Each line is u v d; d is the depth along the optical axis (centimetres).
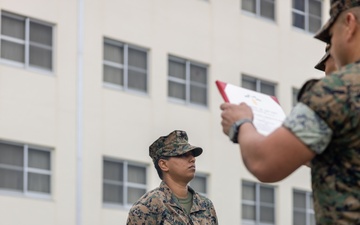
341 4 447
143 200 775
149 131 2803
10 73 2536
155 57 2836
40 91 2578
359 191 423
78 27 2661
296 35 3228
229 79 3025
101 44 2705
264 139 430
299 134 422
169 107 2861
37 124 2567
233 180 3017
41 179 2570
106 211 2675
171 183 786
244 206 3056
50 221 2572
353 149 425
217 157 2984
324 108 422
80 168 2630
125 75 2762
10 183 2520
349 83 423
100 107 2689
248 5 3109
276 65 3162
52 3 2619
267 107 470
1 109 2512
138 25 2798
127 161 2742
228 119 455
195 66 2948
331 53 459
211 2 2991
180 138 792
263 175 429
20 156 2541
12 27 2558
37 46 2589
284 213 3156
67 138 2614
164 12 2862
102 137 2688
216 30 2998
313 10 3291
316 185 434
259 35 3122
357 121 421
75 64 2645
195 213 781
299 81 3225
